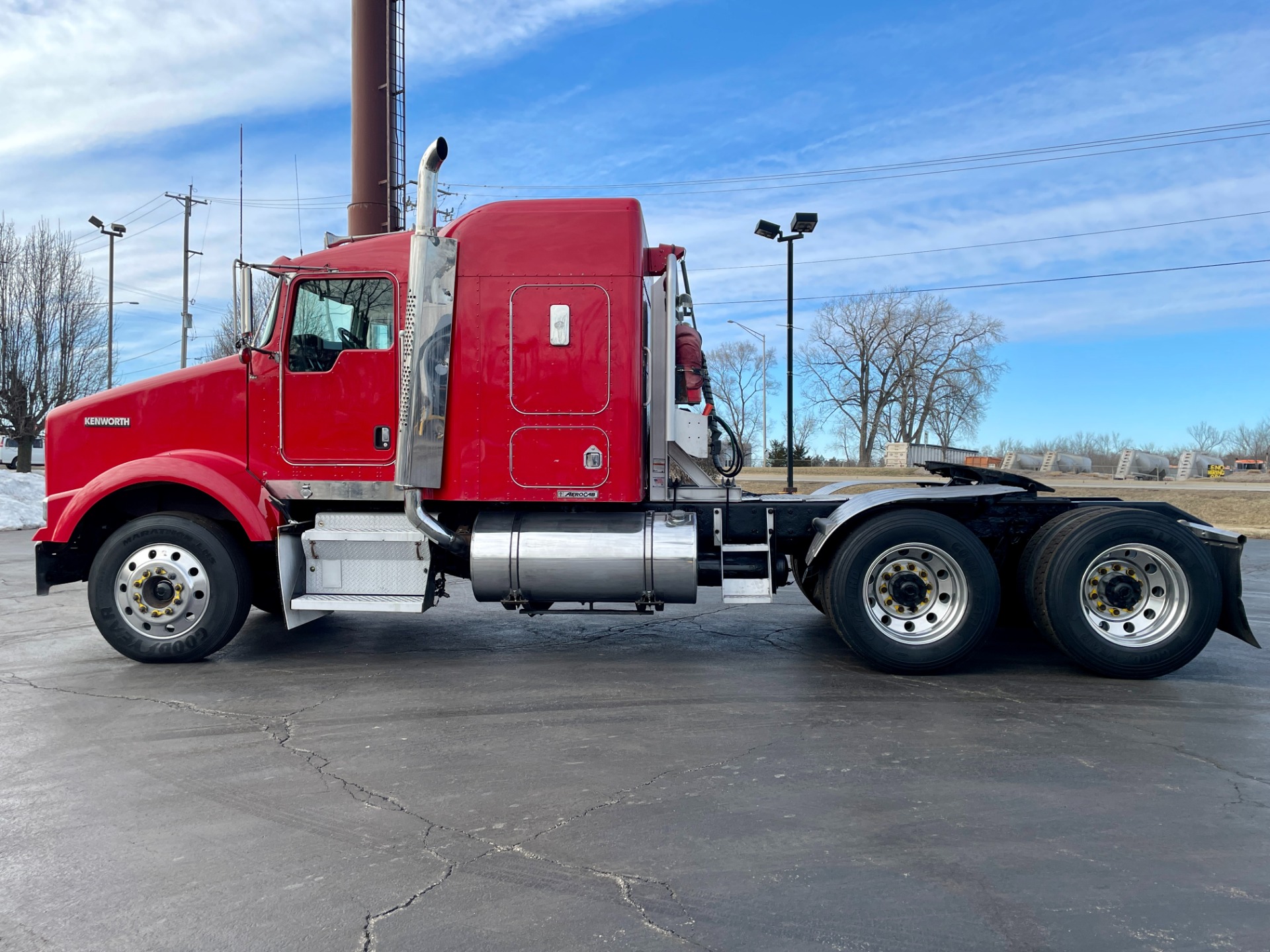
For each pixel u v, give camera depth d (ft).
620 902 8.82
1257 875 9.35
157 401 19.69
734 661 19.67
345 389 19.02
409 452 17.93
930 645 17.67
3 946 8.07
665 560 18.44
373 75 54.03
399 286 18.93
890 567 18.02
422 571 18.97
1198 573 17.12
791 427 61.98
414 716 15.35
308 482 19.10
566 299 18.54
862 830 10.51
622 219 18.62
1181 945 7.99
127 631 18.74
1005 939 8.10
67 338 79.41
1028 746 13.58
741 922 8.43
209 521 19.11
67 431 19.98
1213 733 14.29
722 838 10.30
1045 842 10.18
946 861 9.69
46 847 10.13
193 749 13.57
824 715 15.37
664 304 19.60
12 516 61.21
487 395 18.69
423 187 17.98
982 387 197.88
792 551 21.17
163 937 8.21
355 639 22.21
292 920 8.49
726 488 19.93
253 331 19.07
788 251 61.52
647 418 19.57
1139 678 17.60
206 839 10.34
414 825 10.71
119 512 20.35
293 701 16.33
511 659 19.89
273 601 22.31
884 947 7.98
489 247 18.67
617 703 16.19
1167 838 10.26
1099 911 8.60
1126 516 17.33
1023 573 18.34
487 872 9.47
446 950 7.97
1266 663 19.48
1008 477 19.36
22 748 13.60
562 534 18.67
